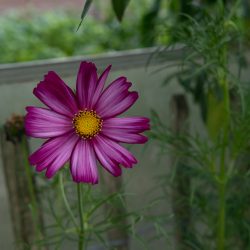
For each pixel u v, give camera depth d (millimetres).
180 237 604
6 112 526
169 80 553
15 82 518
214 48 439
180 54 556
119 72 561
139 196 601
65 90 310
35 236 530
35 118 309
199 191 587
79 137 315
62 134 313
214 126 558
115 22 1236
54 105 311
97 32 1202
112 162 315
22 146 464
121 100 317
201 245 581
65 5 1418
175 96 565
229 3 618
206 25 460
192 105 619
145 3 1257
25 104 530
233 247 609
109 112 318
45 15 1276
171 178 504
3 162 504
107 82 559
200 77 547
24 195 516
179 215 596
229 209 566
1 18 1255
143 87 578
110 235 562
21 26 1190
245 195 553
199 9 605
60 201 511
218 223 527
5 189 544
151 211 614
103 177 535
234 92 542
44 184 553
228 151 614
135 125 319
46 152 310
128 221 588
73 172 311
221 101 546
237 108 551
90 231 413
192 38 454
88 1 369
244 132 489
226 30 453
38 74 522
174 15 667
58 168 310
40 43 1134
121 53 564
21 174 508
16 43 1119
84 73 311
